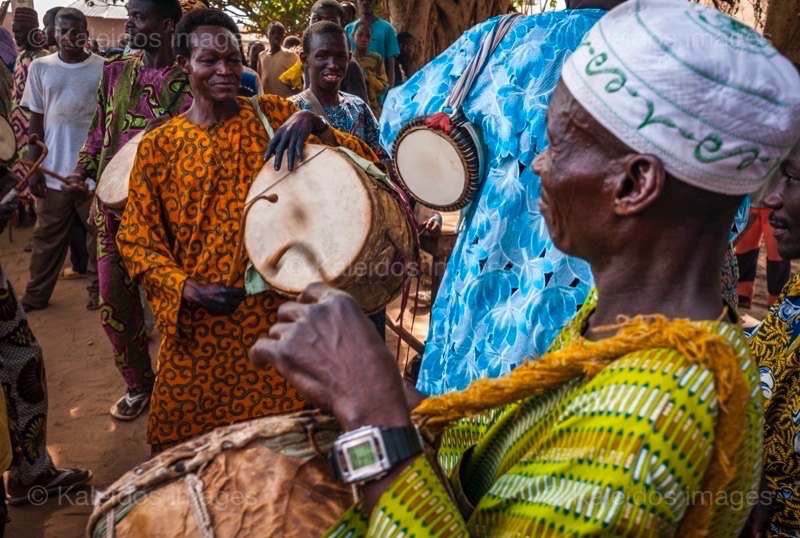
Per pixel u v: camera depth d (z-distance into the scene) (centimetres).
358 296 249
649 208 92
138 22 370
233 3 1498
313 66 407
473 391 100
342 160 259
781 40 548
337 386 92
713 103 86
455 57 245
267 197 256
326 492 105
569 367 92
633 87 88
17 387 304
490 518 93
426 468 89
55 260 569
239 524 102
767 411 169
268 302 280
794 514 161
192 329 278
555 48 220
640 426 82
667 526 83
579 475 84
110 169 329
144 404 411
